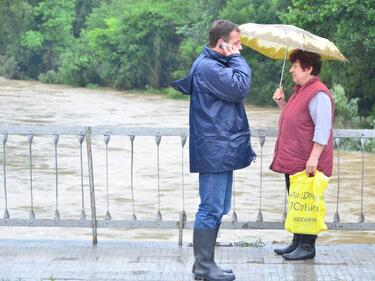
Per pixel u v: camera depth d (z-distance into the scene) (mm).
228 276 7629
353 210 18688
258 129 9055
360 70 40219
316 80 8078
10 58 95250
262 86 56188
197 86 7309
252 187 21938
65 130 9180
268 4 57062
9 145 31984
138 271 7961
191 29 69188
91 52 81750
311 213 8102
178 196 20562
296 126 8055
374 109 40094
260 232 15719
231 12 58875
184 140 9055
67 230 15969
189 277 7766
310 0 35344
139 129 9070
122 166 26578
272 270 8023
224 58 7438
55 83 86500
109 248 8805
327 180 8055
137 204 19391
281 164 8195
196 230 7629
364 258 8469
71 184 22625
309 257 8391
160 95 70000
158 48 74188
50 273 7871
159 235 15445
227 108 7289
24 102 58625
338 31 34781
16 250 8703
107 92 73625
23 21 96375
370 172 25156
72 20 99500
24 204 19281
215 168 7285
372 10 33156
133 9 75000
